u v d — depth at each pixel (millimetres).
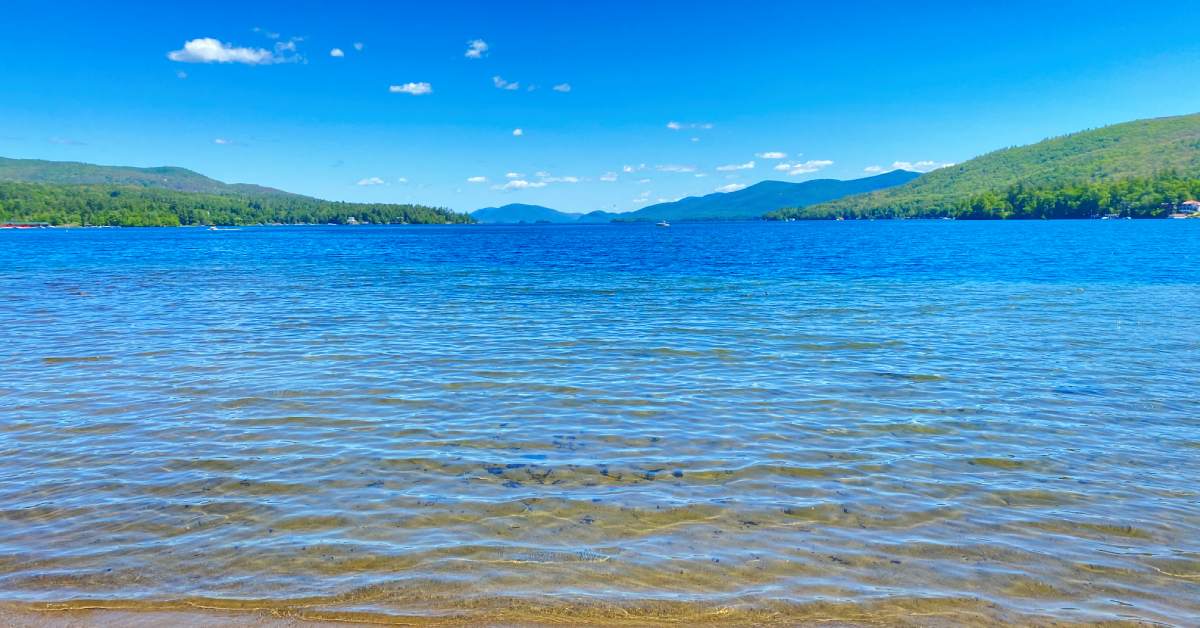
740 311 24672
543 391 13320
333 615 5914
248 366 15398
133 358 16250
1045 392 13164
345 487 8570
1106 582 6512
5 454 9664
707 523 7641
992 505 8141
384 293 31484
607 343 18359
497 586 6359
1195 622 5914
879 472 9148
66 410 11828
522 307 26078
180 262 58062
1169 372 14750
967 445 10195
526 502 8156
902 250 70562
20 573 6516
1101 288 31828
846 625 5836
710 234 151500
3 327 20969
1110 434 10680
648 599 6168
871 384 13844
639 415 11727
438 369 15203
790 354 16875
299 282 37750
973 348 17516
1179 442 10305
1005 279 37156
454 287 34469
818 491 8531
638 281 37719
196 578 6469
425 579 6465
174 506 8000
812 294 30344
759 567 6719
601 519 7727
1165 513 7934
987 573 6641
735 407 12211
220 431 10727
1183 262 47594
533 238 132375
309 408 12023
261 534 7324
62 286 35312
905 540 7281
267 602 6094
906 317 22906
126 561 6758
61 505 8008
